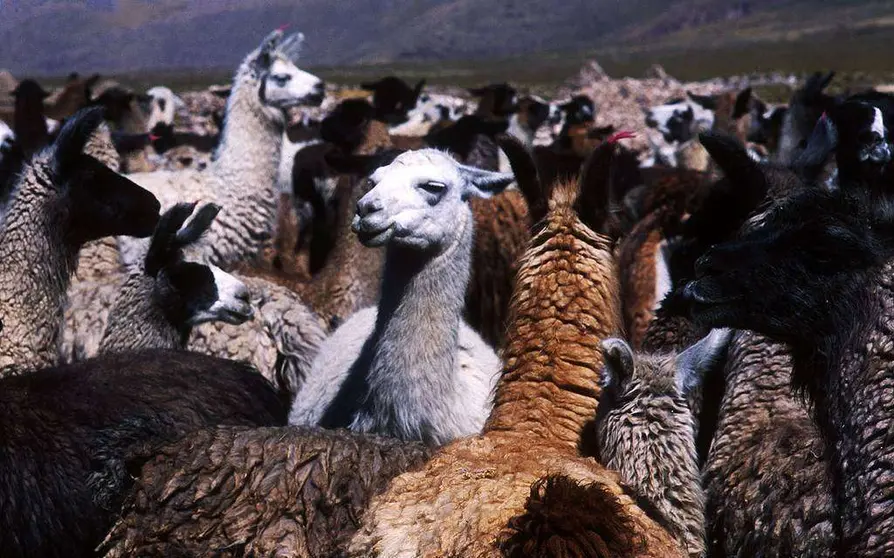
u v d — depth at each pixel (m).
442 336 5.87
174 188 10.04
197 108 23.64
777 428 5.24
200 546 4.55
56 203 6.76
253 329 7.43
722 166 6.25
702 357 4.96
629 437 4.83
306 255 11.11
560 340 5.26
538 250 5.47
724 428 5.46
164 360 6.12
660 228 8.35
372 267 8.41
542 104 17.41
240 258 10.27
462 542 4.02
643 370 4.92
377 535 4.27
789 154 10.63
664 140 21.50
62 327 7.10
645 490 4.74
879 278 4.34
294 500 4.61
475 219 9.11
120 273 8.53
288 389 7.47
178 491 4.64
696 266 4.72
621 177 12.12
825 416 4.51
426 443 5.84
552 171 9.66
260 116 10.42
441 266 5.84
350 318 7.31
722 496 5.20
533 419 5.08
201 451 4.73
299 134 19.34
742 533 5.07
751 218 6.25
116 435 5.36
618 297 5.53
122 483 5.02
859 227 4.44
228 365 6.35
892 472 4.12
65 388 5.57
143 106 18.88
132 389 5.71
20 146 7.21
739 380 5.57
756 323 4.58
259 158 10.41
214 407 5.86
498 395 5.27
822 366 4.50
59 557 5.05
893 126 7.42
